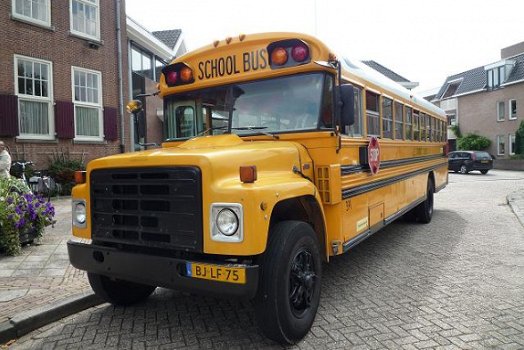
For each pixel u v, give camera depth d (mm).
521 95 35125
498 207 12328
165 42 25234
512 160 33844
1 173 8789
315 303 4082
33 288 5000
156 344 3848
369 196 5617
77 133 14836
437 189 10812
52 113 13898
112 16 16109
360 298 4883
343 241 4707
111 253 3824
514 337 3873
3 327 3965
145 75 21172
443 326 4113
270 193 3430
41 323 4234
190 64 5102
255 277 3299
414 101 8445
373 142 5750
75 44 14641
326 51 4465
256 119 4723
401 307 4602
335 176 4465
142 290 4797
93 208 4004
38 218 7086
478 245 7492
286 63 4508
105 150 15805
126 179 3764
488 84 38469
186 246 3449
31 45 13312
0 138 12547
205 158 3414
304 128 4496
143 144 5734
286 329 3619
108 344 3861
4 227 6328
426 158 9484
